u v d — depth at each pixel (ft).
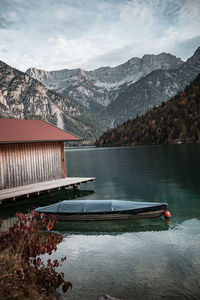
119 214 46.91
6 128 76.54
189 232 39.50
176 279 25.23
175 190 75.00
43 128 88.63
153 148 370.12
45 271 21.50
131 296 22.65
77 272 27.50
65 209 48.01
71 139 87.66
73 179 85.61
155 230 41.24
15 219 52.75
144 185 85.87
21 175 73.92
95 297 22.53
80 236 39.91
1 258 20.02
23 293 17.94
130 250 33.37
